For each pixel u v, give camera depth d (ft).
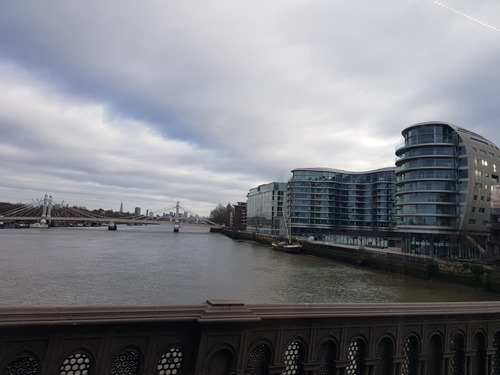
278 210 489.67
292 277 149.38
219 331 11.35
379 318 13.82
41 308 10.16
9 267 138.82
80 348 10.23
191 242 360.48
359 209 425.69
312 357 12.69
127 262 169.27
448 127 226.17
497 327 16.29
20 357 9.64
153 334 11.00
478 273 132.26
